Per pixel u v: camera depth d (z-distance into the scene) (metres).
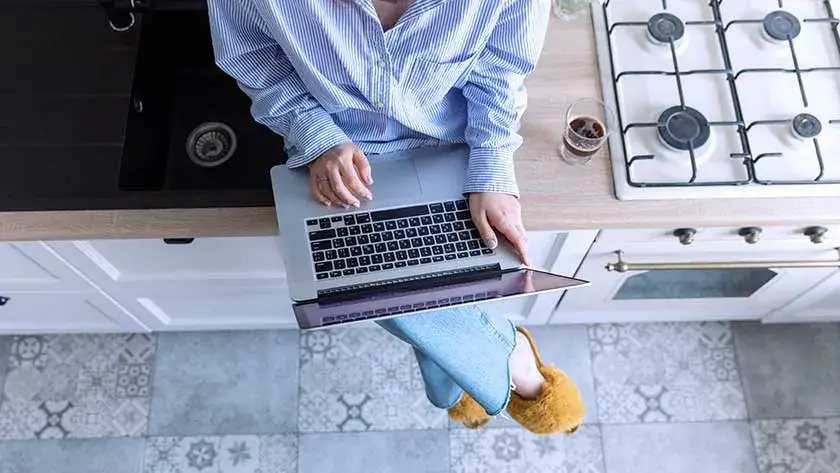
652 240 1.36
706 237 1.35
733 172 1.26
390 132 1.20
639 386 1.95
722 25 1.38
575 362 1.98
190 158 1.44
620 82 1.34
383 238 1.12
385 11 1.03
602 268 1.50
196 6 1.38
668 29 1.36
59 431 1.89
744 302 1.79
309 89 1.12
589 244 1.36
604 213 1.22
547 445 1.89
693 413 1.92
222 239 1.31
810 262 1.43
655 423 1.92
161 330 1.95
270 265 1.46
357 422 1.91
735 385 1.95
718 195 1.24
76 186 1.36
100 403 1.92
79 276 1.47
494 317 1.42
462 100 1.22
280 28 1.01
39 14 1.50
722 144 1.29
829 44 1.38
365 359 1.98
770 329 2.00
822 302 1.77
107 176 1.37
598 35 1.36
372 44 1.02
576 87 1.32
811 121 1.28
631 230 1.31
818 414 1.92
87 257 1.36
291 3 0.98
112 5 1.38
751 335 2.00
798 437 1.90
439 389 1.55
